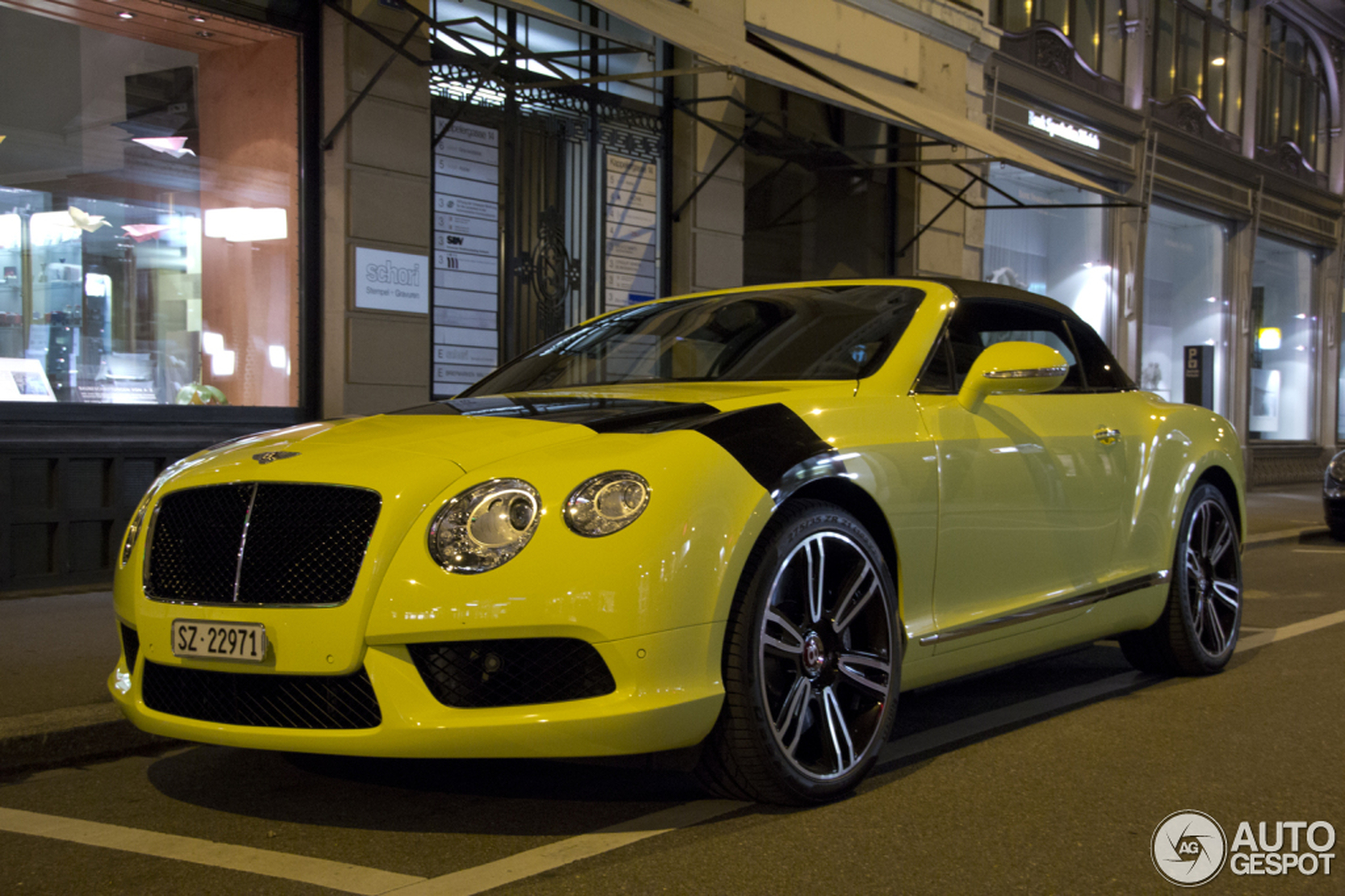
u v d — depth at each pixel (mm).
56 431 6852
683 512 2770
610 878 2582
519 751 2682
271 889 2557
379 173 8125
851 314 3963
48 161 7125
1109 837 2852
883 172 12844
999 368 3664
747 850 2752
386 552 2723
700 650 2777
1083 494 4164
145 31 7555
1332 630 5945
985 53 13719
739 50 8328
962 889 2518
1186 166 17703
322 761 3629
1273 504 14930
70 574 6879
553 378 4086
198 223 7785
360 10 7980
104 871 2705
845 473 3170
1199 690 4566
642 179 10312
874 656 3258
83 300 7234
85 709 3939
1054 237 15547
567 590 2656
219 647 2842
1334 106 21953
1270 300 20344
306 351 8078
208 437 7570
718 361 3863
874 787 3273
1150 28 16828
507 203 9211
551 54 8102
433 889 2527
